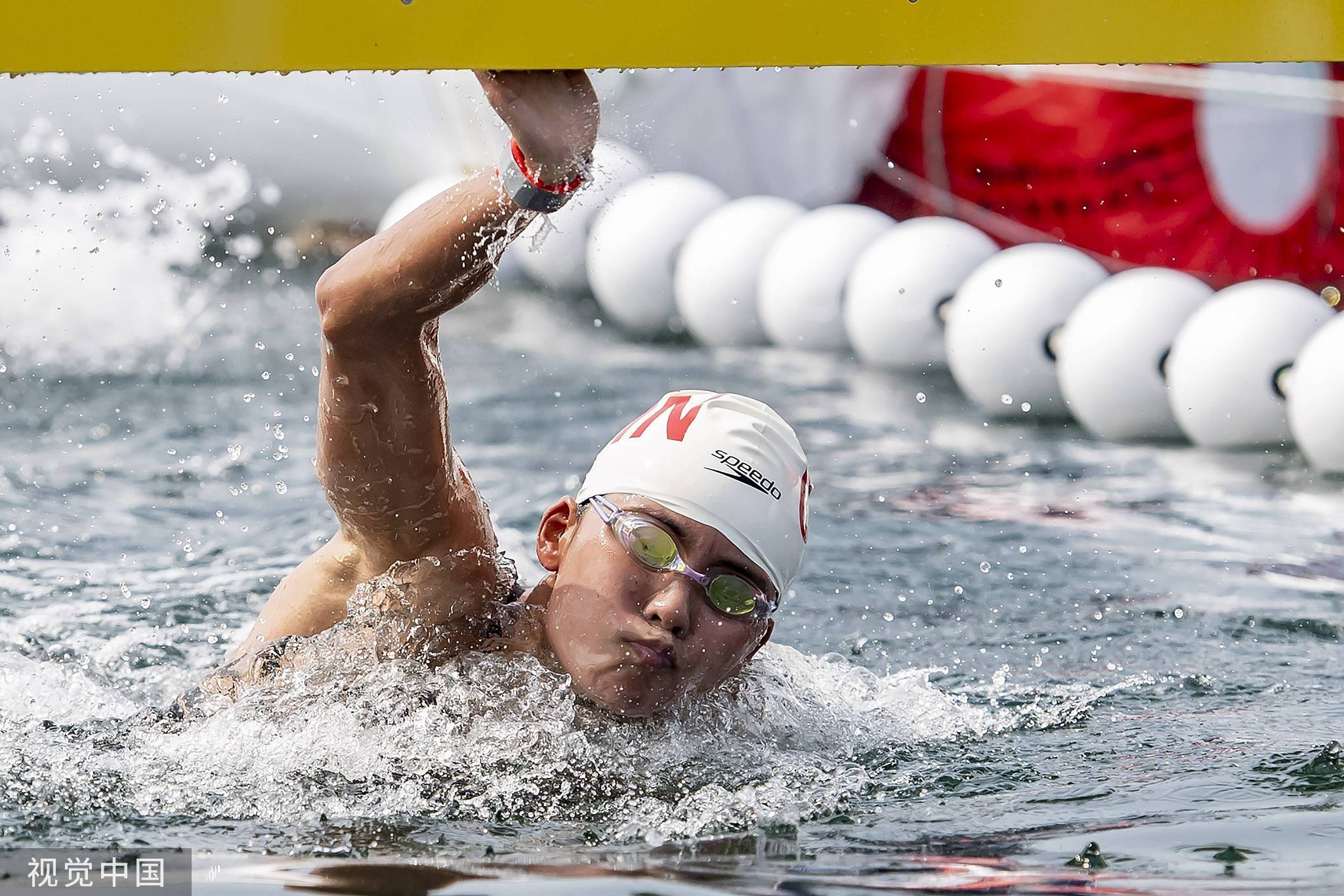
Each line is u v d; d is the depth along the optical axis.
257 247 32.00
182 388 19.81
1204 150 25.84
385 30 5.30
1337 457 16.58
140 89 31.41
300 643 7.20
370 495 6.68
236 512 13.70
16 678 8.35
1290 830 5.46
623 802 5.97
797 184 31.59
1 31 5.38
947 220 25.72
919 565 12.66
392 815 5.66
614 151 5.82
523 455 16.62
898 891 4.65
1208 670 9.42
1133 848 5.22
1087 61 5.54
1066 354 19.53
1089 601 11.48
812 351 25.84
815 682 8.45
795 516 7.12
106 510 13.71
